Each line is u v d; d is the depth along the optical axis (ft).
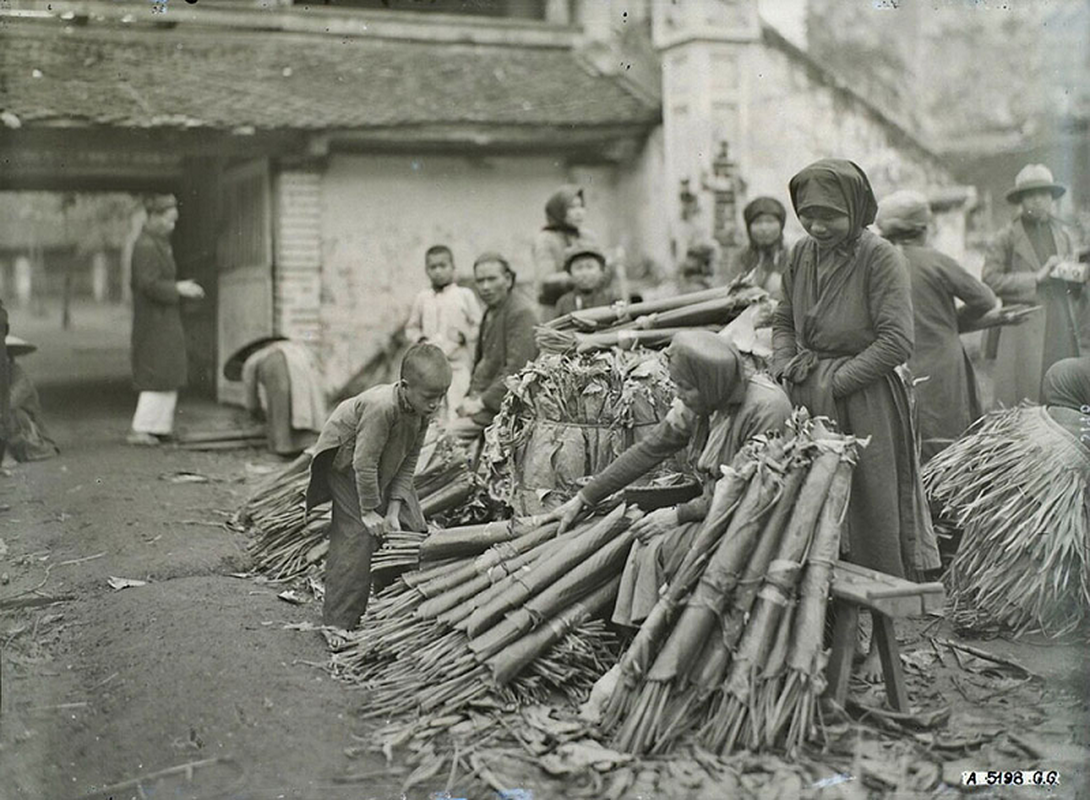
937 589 11.53
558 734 11.46
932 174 27.04
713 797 10.49
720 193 28.55
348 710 12.07
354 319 27.14
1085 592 14.21
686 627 11.37
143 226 22.29
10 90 23.93
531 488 14.96
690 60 28.22
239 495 19.15
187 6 26.18
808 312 13.97
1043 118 24.07
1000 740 11.66
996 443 15.25
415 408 13.93
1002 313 17.75
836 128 28.48
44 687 12.53
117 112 24.41
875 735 11.57
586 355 15.65
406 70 28.32
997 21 25.03
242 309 26.37
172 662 12.91
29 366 24.47
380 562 13.93
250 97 25.96
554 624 12.30
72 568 15.80
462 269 28.27
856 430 13.73
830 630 12.64
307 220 26.61
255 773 11.03
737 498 11.72
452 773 10.93
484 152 28.27
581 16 29.94
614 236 29.53
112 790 10.83
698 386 12.17
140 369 21.83
